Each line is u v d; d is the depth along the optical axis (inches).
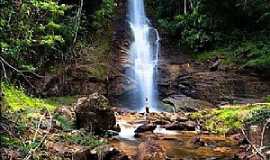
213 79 919.0
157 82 993.5
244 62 941.8
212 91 906.1
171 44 1143.0
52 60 892.0
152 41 1150.3
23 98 642.2
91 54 989.2
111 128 547.8
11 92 622.2
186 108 855.1
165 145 485.4
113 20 1202.6
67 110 571.5
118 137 525.0
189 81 944.9
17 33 489.1
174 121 660.7
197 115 684.1
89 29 1067.9
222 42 1042.7
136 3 1315.2
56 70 878.4
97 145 426.9
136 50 1110.4
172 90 967.6
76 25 954.1
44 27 783.7
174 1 1232.2
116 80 968.3
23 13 509.0
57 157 349.4
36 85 816.3
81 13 1010.7
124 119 692.7
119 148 446.9
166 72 1002.7
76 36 959.0
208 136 553.3
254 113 561.0
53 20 852.6
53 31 848.3
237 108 661.9
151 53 1111.6
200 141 495.2
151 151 372.5
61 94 866.1
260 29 1029.2
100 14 1068.5
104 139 490.0
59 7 817.5
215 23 1054.4
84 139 442.6
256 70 904.3
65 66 901.2
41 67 850.8
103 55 1010.1
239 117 584.4
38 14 771.4
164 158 371.6
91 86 912.3
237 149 459.5
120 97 954.1
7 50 440.1
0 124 333.1
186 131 593.3
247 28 1052.5
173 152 445.7
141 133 557.0
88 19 1074.7
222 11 1056.8
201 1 1062.4
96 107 529.0
